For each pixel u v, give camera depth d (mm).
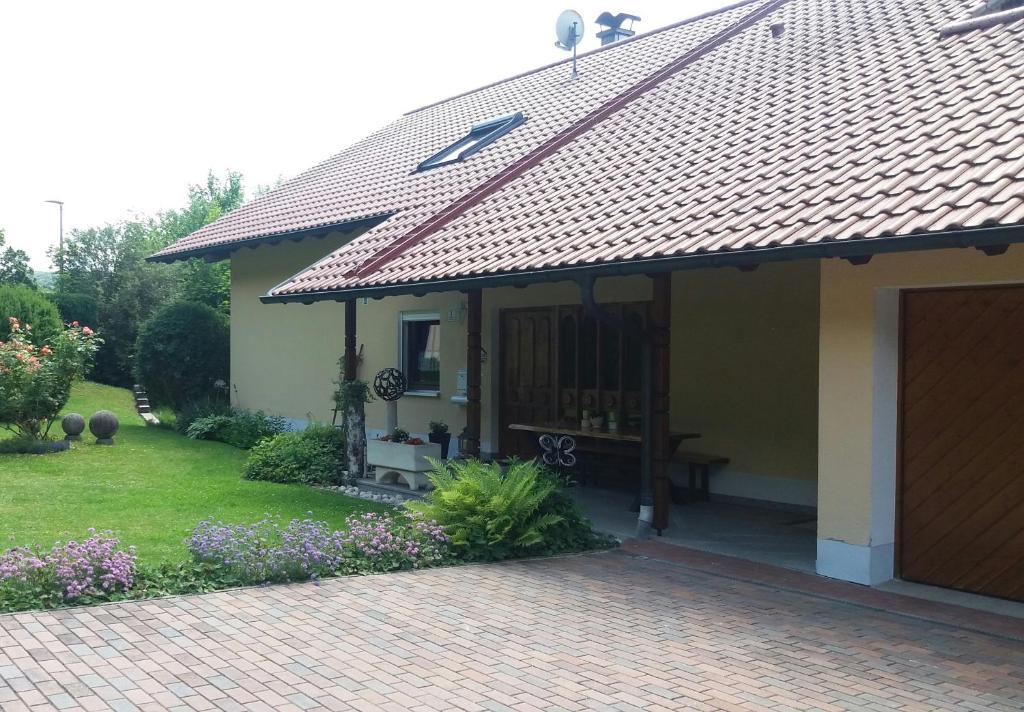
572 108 14695
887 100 8492
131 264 28953
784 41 12211
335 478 12375
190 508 9883
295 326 17391
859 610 6520
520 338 13766
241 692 4758
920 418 7180
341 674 5059
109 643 5457
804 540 8859
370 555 7531
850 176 7219
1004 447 6719
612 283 12227
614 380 12227
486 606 6496
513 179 12211
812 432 10273
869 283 7094
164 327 19422
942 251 6641
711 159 9219
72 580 6297
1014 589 6672
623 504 10781
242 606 6309
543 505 8555
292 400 17453
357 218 14117
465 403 14211
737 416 11039
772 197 7520
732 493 11078
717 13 15875
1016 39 8523
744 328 10961
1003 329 6719
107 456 14039
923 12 10906
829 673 5219
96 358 27109
